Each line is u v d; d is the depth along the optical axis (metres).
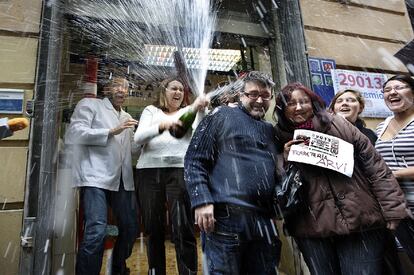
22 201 2.55
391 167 2.28
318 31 4.14
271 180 1.87
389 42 4.52
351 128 1.97
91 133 2.48
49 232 2.53
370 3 4.58
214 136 1.91
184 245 2.39
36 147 2.58
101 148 2.53
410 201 2.07
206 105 2.36
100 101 2.76
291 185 1.81
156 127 2.42
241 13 4.03
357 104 2.69
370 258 1.75
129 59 3.62
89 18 3.22
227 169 1.82
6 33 2.86
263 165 1.86
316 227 1.80
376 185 1.83
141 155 2.55
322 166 1.80
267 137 1.99
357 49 4.28
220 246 1.75
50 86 2.77
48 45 2.86
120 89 2.84
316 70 3.91
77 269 2.22
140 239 4.34
